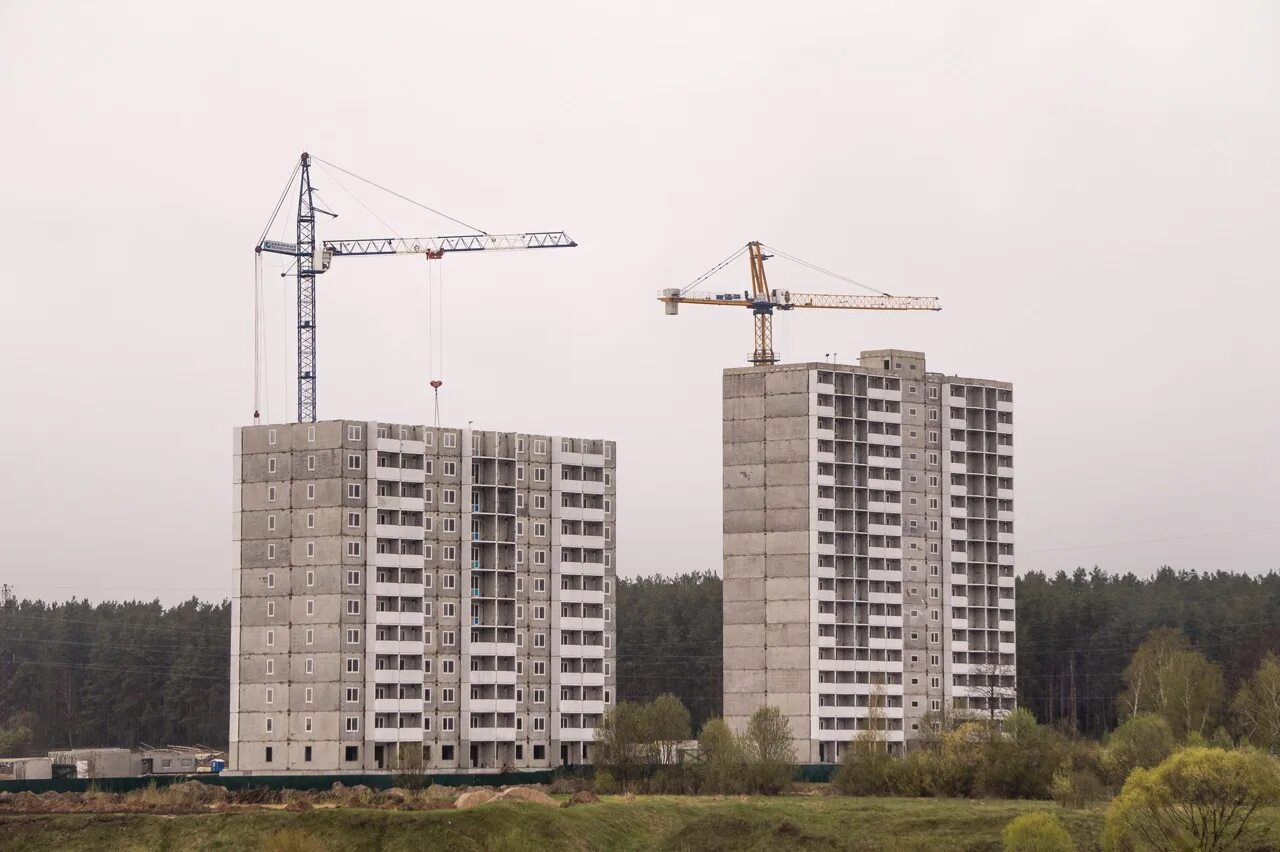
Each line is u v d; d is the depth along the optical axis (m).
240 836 192.88
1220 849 189.25
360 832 194.62
